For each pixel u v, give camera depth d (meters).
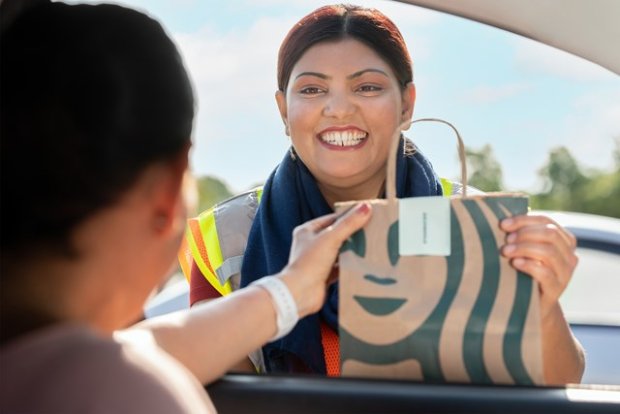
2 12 1.35
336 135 2.01
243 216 2.24
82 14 1.02
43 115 0.95
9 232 0.96
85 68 0.97
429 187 2.13
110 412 0.85
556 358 1.69
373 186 2.13
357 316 1.49
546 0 1.87
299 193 2.13
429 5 2.03
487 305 1.44
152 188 1.03
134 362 0.91
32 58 0.97
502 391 1.33
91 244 0.99
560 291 1.47
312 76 2.01
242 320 1.46
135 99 0.99
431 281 1.46
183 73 1.07
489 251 1.44
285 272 1.51
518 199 1.44
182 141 1.06
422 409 1.30
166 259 1.11
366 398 1.32
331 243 1.51
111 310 1.05
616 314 3.69
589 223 4.08
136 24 1.04
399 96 2.08
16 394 0.87
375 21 2.04
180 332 1.41
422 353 1.46
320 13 2.06
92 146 0.96
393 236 1.49
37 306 0.97
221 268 2.19
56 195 0.95
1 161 0.95
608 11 1.83
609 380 3.40
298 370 1.98
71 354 0.90
